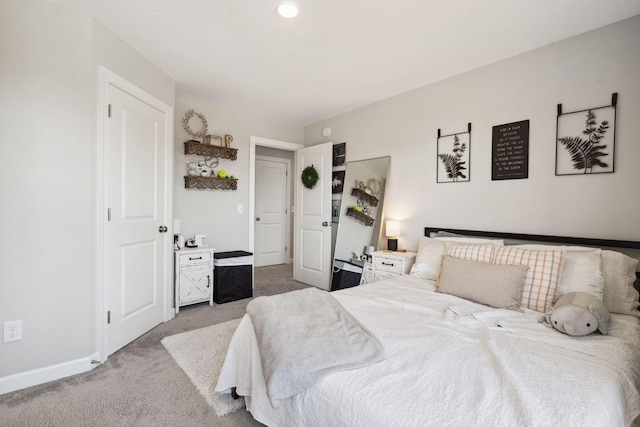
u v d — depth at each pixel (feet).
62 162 6.35
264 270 17.67
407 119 10.88
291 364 3.94
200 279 10.98
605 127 6.76
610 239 6.69
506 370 3.59
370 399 3.22
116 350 7.57
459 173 9.36
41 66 6.09
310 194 14.46
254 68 9.17
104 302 7.13
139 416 5.24
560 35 7.18
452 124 9.55
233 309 10.85
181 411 5.39
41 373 6.17
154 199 9.15
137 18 6.75
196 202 12.15
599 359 4.01
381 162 11.71
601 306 5.03
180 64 8.95
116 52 7.44
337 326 4.77
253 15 6.59
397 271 9.76
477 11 6.33
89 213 6.76
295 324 4.82
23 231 5.95
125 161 7.85
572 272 6.11
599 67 6.85
